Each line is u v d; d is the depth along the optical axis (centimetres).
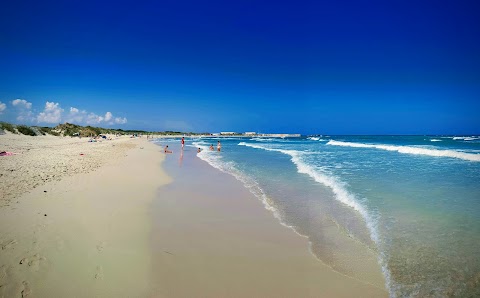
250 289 438
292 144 5281
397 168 1593
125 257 521
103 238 595
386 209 811
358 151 3033
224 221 755
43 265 465
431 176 1312
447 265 496
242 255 555
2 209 706
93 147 3172
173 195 1036
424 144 4191
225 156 2686
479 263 498
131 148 3481
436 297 413
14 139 3794
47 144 3300
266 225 726
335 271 494
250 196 1030
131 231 650
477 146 3500
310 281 462
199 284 448
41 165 1427
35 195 855
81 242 564
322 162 1948
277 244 609
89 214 730
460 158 2114
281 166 1844
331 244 605
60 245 540
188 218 772
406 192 999
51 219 665
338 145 4500
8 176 1090
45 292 400
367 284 452
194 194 1060
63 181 1084
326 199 962
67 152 2302
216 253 561
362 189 1065
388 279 464
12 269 444
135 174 1413
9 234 566
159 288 431
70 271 457
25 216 670
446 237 606
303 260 536
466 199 887
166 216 781
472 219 705
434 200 885
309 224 728
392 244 586
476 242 577
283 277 475
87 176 1230
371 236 633
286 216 796
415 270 486
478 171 1448
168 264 507
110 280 443
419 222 700
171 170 1703
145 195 996
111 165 1664
